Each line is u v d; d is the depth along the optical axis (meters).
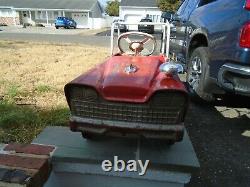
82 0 45.78
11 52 10.18
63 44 13.87
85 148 3.20
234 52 3.88
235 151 3.73
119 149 3.19
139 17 39.25
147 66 3.22
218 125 4.44
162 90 2.70
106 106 2.83
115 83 2.85
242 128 4.36
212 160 3.53
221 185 3.09
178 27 6.50
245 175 3.26
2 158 2.97
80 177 3.15
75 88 2.85
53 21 43.47
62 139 3.41
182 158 3.02
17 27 34.34
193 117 4.69
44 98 5.00
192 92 5.17
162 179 3.00
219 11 4.50
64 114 4.27
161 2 32.41
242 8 3.86
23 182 2.59
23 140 3.59
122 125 2.81
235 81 3.95
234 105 5.25
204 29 4.79
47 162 2.97
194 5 5.93
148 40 4.12
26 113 4.25
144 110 2.79
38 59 8.83
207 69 4.63
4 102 4.70
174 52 6.77
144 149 3.19
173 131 2.77
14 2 44.81
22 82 6.02
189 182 3.12
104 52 10.76
